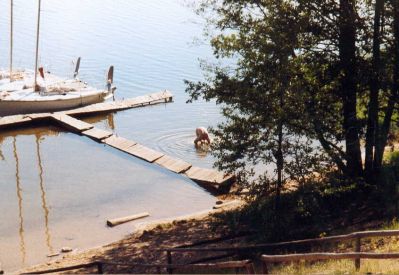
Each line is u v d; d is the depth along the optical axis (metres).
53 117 43.88
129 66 59.25
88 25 73.06
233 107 19.91
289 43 19.92
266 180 20.34
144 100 49.22
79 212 28.33
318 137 21.55
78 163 35.72
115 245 23.59
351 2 21.73
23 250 24.14
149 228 25.44
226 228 22.28
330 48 22.55
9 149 38.59
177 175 33.47
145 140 40.72
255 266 17.28
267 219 19.58
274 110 19.27
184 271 18.52
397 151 29.64
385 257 11.55
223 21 21.17
